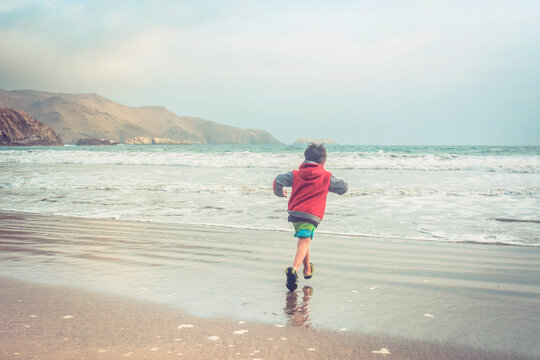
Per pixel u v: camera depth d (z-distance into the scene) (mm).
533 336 2123
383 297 2824
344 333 2150
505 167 15727
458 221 6281
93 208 7672
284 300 2736
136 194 9547
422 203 8062
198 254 4188
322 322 2318
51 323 2217
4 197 9148
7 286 2961
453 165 16844
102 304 2572
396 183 11328
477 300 2760
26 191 10203
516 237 5203
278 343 2000
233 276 3354
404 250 4480
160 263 3777
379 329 2215
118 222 6324
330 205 7871
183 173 14805
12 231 5539
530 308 2590
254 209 7504
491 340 2070
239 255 4156
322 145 3402
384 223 6145
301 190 3203
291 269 2867
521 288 3049
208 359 1798
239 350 1904
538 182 11414
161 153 25891
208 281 3182
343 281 3256
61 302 2598
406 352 1915
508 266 3775
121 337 2033
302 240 3137
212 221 6391
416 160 19969
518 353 1913
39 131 168125
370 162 18906
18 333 2064
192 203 8203
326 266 3758
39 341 1966
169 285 3047
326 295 2871
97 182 11914
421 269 3654
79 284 3033
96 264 3713
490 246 4734
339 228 5797
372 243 4852
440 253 4340
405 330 2201
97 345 1930
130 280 3168
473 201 8297
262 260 3943
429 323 2312
